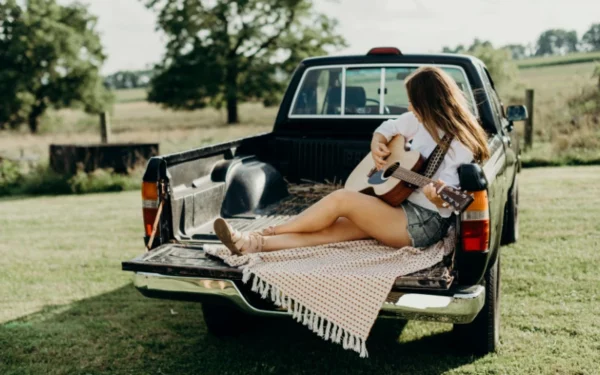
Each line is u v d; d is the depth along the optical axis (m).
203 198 3.71
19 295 4.95
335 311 2.78
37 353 3.79
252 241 3.11
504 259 5.36
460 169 2.81
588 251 5.50
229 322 3.92
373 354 3.63
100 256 6.19
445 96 3.10
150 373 3.48
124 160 12.37
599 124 12.97
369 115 4.90
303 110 5.07
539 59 55.88
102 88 47.81
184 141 17.64
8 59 44.00
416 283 2.70
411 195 3.15
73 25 46.53
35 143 24.48
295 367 3.50
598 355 3.43
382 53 4.84
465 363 3.42
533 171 10.87
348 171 4.83
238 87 41.66
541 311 4.12
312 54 41.53
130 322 4.30
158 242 3.29
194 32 40.91
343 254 3.11
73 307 4.63
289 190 4.78
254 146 4.69
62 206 9.84
